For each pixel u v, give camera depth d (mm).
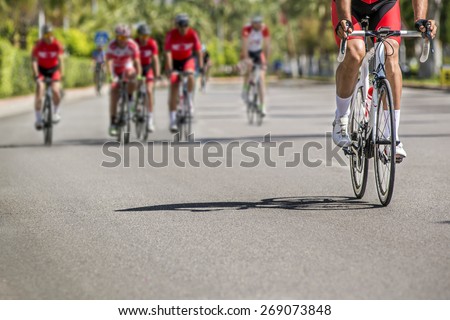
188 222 14734
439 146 27141
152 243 13086
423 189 17938
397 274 10867
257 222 14570
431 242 12695
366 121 15711
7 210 16453
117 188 19141
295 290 10305
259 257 11977
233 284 10625
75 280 11016
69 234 13930
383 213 15125
